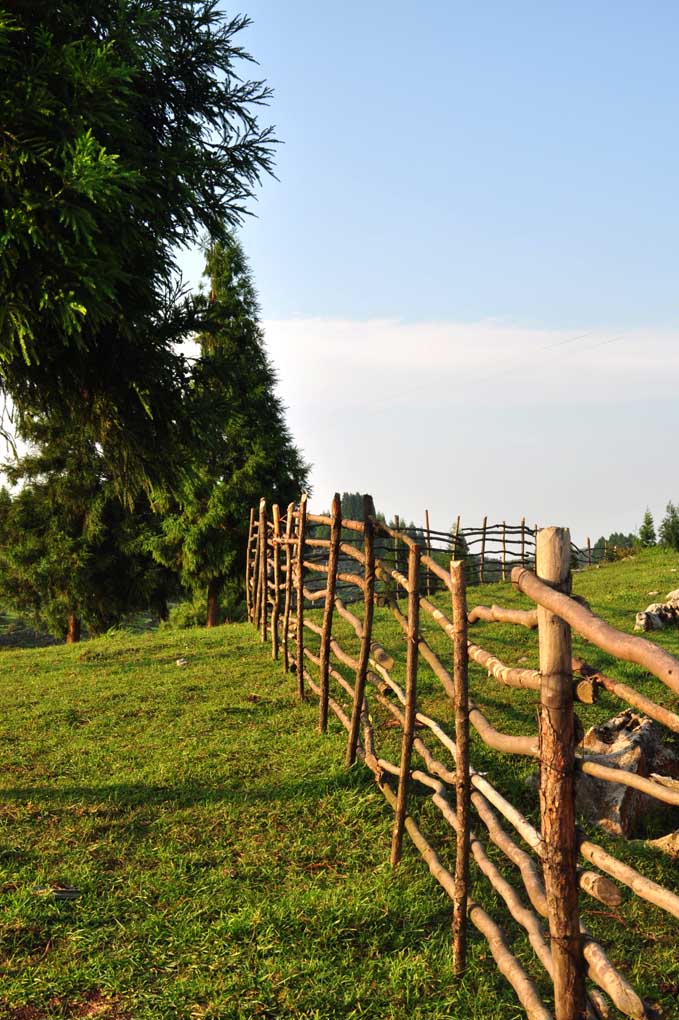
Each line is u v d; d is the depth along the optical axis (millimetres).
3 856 5055
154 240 7910
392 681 6230
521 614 3195
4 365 8180
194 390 9156
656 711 2410
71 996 3617
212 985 3639
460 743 3846
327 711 7566
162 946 3990
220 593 27438
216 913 4297
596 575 20922
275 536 11711
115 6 7309
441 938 4047
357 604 16828
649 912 4320
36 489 30578
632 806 5434
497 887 3703
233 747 7168
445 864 4797
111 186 6434
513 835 5148
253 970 3764
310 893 4410
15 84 6391
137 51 7297
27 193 6527
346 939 4012
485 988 3594
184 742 7449
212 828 5422
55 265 6742
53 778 6570
